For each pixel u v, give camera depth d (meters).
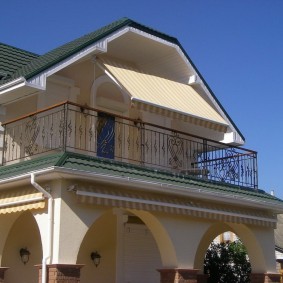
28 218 20.84
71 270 15.82
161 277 19.08
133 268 23.17
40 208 16.30
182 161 23.08
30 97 20.38
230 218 20.78
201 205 19.86
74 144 20.36
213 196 19.77
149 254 23.92
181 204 19.02
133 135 23.14
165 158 23.22
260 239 22.50
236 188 22.12
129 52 22.62
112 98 22.92
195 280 19.23
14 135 20.00
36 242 21.17
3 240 19.14
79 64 21.70
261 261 22.44
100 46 19.77
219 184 21.61
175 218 19.14
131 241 23.31
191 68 23.56
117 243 22.73
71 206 16.16
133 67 22.84
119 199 17.05
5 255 20.03
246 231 22.39
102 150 21.88
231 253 32.44
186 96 22.94
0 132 19.89
